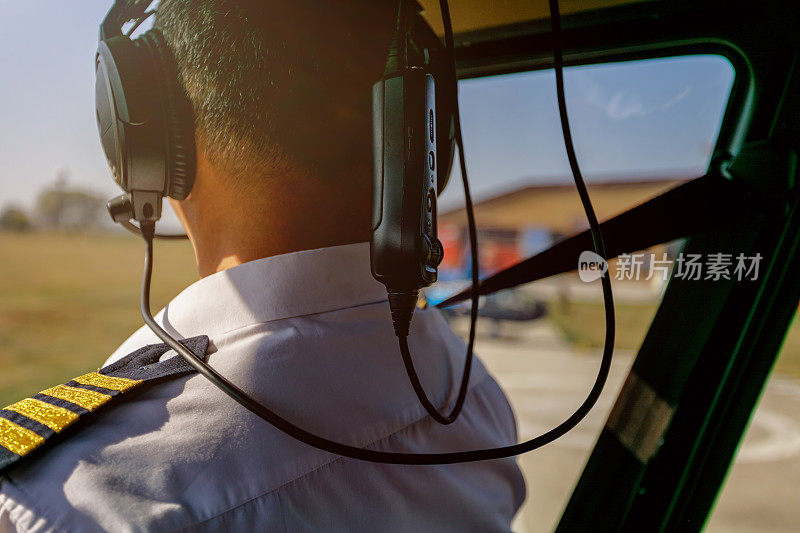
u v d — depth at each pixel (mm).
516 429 744
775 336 940
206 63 509
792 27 870
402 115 487
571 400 7293
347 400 515
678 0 918
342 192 545
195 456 441
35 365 2562
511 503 683
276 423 460
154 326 525
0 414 466
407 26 530
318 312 536
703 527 982
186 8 525
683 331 937
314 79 510
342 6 523
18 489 417
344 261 545
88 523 397
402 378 556
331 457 487
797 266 912
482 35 1091
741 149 904
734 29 903
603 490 965
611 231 888
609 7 963
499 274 962
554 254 917
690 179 893
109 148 581
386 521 509
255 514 439
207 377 474
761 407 7078
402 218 483
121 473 422
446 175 729
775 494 4715
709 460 953
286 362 503
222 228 554
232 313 528
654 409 946
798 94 874
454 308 1000
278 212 536
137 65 518
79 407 456
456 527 575
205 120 521
